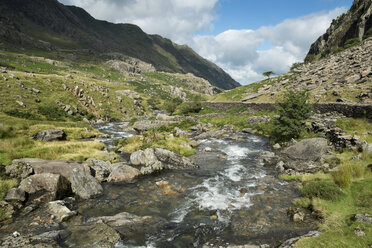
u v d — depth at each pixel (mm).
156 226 9969
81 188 13609
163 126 45250
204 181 16109
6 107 45688
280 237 8609
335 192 10906
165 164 19812
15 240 8172
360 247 6586
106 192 14234
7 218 10266
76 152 21656
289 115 26734
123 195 13750
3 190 12039
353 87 32219
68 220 10484
